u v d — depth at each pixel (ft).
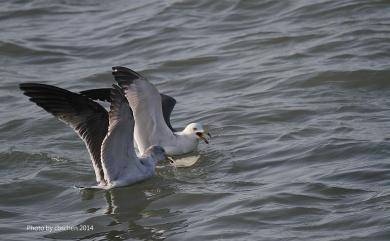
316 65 68.03
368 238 39.88
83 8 88.07
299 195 45.44
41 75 71.82
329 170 48.73
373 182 46.52
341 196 45.09
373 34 73.00
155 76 70.23
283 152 52.54
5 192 49.34
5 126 60.49
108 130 43.98
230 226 42.47
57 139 57.88
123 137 45.55
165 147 54.08
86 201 47.39
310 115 58.80
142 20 82.74
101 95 51.70
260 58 71.51
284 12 81.05
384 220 41.39
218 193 47.03
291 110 59.57
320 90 63.52
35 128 59.93
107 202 47.06
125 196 47.57
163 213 45.06
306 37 74.38
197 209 45.27
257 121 58.85
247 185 48.03
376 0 79.56
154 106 53.01
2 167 53.42
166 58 73.56
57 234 43.01
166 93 66.80
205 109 62.13
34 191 49.47
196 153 54.19
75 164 52.90
